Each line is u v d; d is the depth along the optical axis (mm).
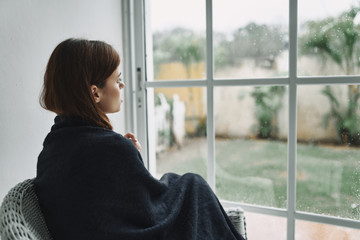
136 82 1296
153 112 1325
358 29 946
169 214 737
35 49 913
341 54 978
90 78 733
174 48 1254
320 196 1062
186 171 1298
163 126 1314
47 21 943
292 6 1024
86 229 639
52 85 729
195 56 1222
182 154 1295
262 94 1120
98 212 643
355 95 969
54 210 669
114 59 768
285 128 1100
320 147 1042
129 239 640
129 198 673
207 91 1200
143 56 1276
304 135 1062
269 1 1074
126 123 1298
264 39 1096
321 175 1053
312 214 1074
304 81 1031
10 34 839
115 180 666
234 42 1146
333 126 1014
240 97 1157
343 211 1031
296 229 1112
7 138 850
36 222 662
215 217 808
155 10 1268
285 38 1062
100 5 1135
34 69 915
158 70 1296
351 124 985
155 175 1359
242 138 1176
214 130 1217
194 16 1203
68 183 658
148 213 691
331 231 1055
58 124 739
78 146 675
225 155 1213
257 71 1121
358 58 955
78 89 714
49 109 768
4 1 819
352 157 997
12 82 853
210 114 1205
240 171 1196
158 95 1304
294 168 1083
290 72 1051
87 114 723
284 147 1110
